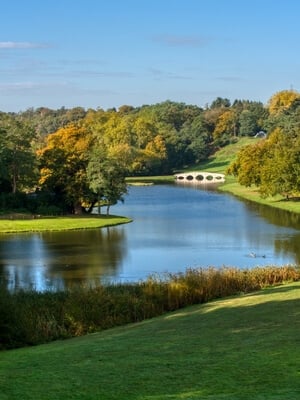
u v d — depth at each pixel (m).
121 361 17.67
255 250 60.97
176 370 15.80
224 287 33.84
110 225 84.50
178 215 96.94
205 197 131.25
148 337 22.16
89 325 28.08
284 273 37.09
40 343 25.58
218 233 74.50
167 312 30.81
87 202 98.69
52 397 13.70
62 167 96.81
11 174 100.06
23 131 101.19
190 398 12.86
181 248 63.06
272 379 14.02
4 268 52.03
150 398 13.18
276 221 86.94
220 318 24.75
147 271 49.94
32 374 16.45
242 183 135.12
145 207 110.81
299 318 22.55
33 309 28.12
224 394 12.98
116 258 57.16
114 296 30.09
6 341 24.95
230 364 15.95
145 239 70.38
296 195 120.81
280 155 114.69
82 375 15.98
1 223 83.69
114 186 96.56
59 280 46.28
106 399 13.35
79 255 59.22
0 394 14.16
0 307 25.31
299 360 15.68
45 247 65.06
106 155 98.31
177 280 33.44
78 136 103.00
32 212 95.06
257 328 21.38
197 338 20.69
